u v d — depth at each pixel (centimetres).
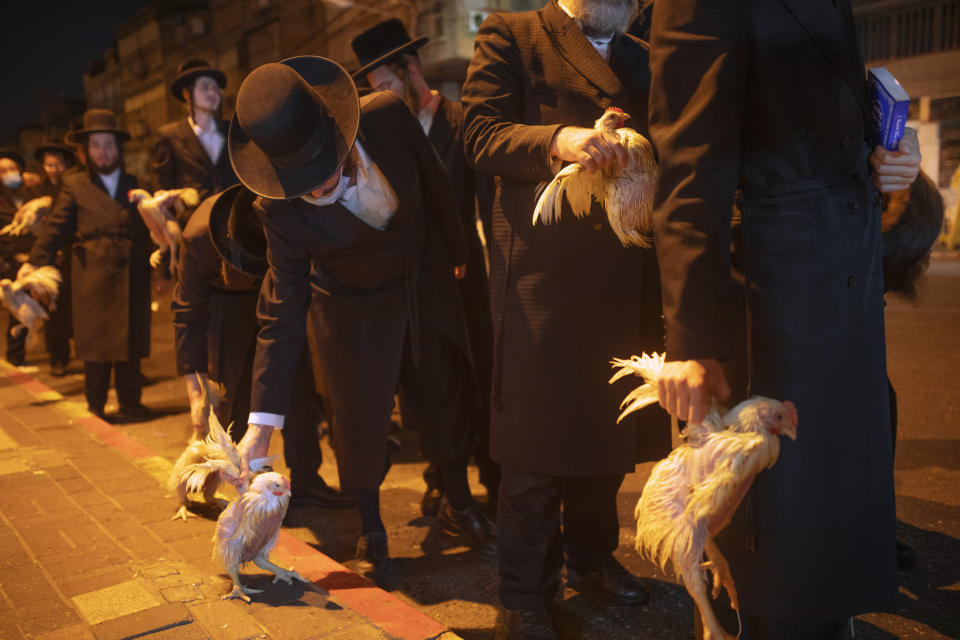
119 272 567
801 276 157
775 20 154
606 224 224
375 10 2334
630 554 318
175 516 329
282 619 237
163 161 561
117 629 230
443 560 322
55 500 355
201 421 332
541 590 245
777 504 161
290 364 271
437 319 302
